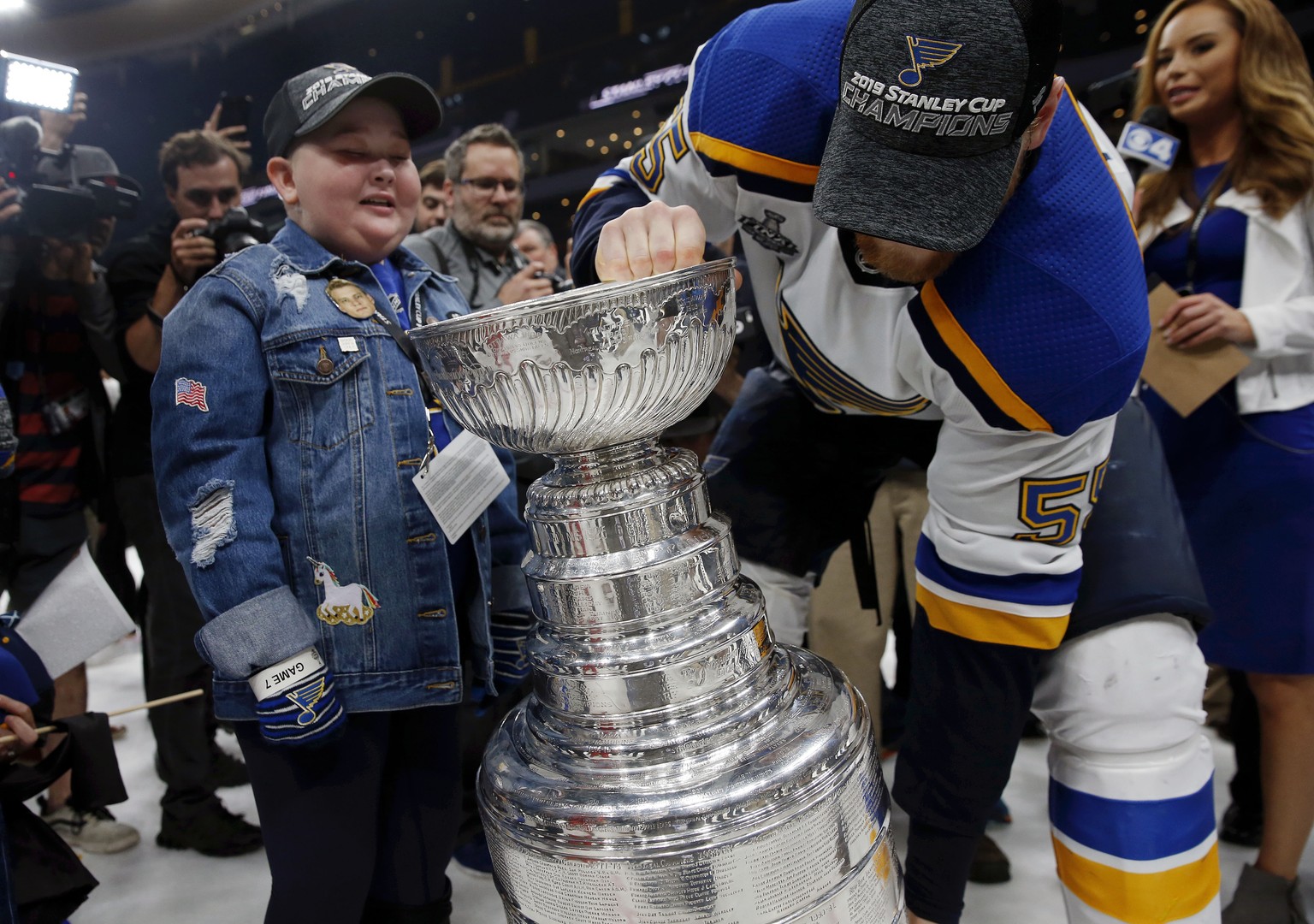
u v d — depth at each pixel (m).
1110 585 0.94
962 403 0.81
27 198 1.86
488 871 1.67
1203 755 0.95
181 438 0.98
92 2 11.55
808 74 0.79
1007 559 0.88
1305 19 5.77
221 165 2.05
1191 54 1.57
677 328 0.62
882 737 1.95
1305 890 1.49
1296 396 1.46
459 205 2.32
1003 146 0.61
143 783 2.20
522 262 2.50
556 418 0.63
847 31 0.63
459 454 1.07
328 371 1.02
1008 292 0.73
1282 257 1.50
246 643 0.94
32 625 1.13
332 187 1.07
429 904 1.16
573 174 11.84
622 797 0.61
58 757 1.08
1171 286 1.62
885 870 0.69
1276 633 1.43
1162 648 0.92
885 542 1.74
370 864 1.07
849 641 1.77
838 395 1.07
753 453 1.39
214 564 0.95
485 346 0.61
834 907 0.64
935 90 0.58
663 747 0.64
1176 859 0.92
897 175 0.60
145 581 1.88
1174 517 1.01
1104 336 0.73
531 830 0.63
